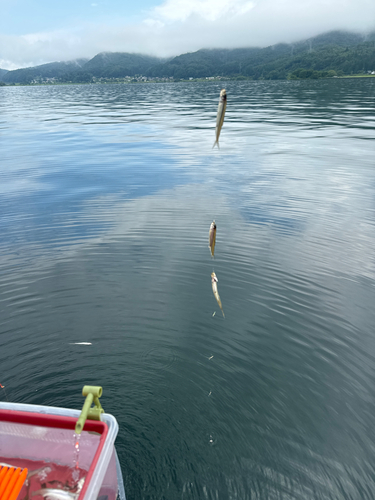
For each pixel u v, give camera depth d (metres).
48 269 4.88
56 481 1.72
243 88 76.06
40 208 7.32
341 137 15.38
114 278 4.64
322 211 7.01
